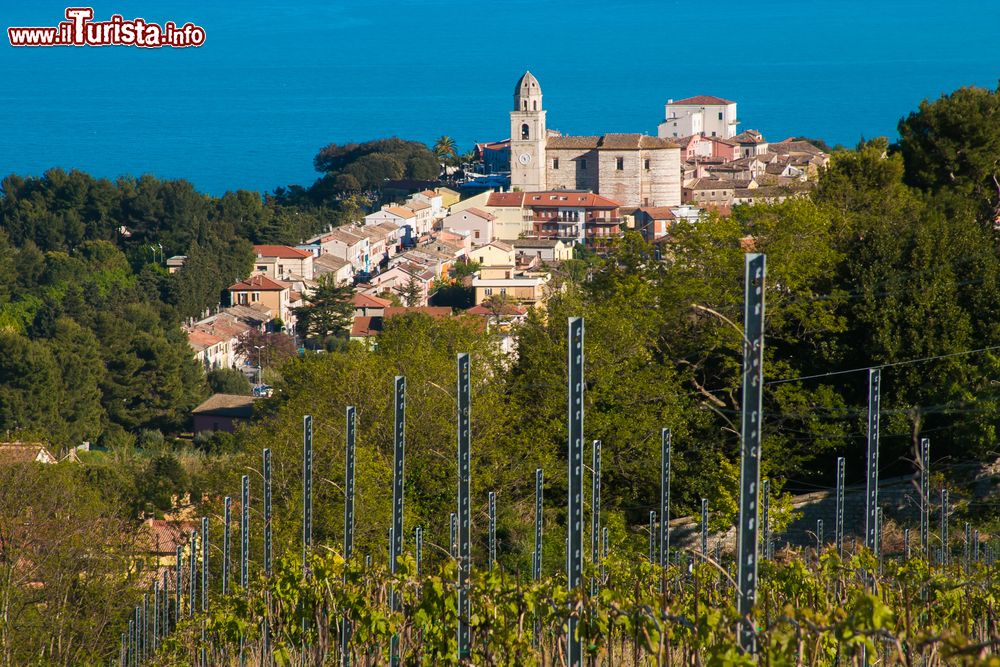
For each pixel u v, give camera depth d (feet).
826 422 194.29
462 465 66.69
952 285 201.46
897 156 274.77
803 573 83.41
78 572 150.10
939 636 44.55
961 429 177.99
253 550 158.71
